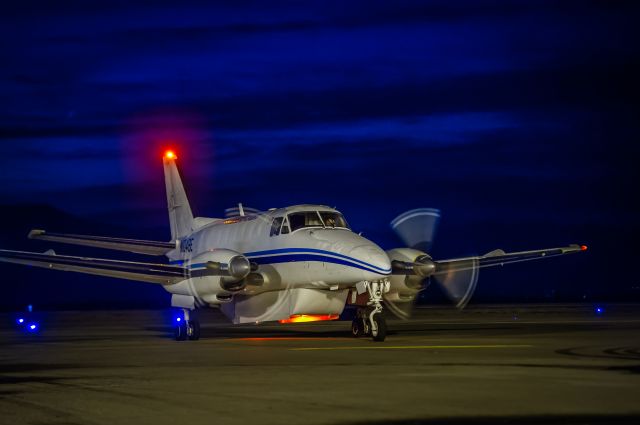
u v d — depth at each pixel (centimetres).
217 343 3675
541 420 1551
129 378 2238
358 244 3581
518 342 3406
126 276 4059
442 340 3562
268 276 3912
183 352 3117
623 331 4247
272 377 2208
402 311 4153
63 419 1627
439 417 1589
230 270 3762
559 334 3966
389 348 3141
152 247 4900
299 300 3834
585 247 4281
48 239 4544
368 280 3519
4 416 1661
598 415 1594
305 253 3712
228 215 4619
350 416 1609
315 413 1647
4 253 3981
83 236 4616
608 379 2089
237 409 1703
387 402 1759
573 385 1981
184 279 3962
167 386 2055
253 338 4081
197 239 4725
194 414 1656
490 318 6569
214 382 2119
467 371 2295
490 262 4188
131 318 8081
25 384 2136
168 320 7462
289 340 3784
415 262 3897
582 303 13412
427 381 2080
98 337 4394
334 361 2633
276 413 1652
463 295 4169
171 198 5269
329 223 3875
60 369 2511
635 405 1695
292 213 3900
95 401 1828
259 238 4006
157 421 1594
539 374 2206
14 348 3453
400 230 4159
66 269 4028
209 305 3984
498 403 1731
